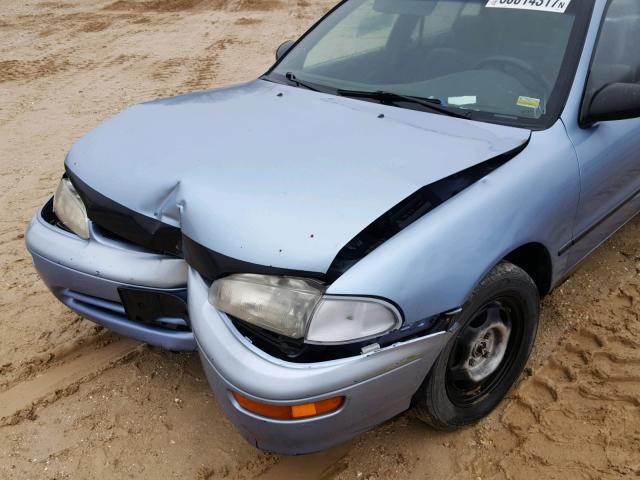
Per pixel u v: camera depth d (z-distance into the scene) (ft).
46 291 12.00
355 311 6.35
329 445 6.80
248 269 6.53
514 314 8.37
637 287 11.37
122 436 8.61
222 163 7.72
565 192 8.45
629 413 8.57
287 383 6.17
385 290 6.42
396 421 8.70
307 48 11.79
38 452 8.36
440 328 6.95
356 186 7.10
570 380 9.30
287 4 54.85
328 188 7.09
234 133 8.54
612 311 10.76
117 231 7.95
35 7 55.83
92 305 8.76
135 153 8.29
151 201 7.64
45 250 8.54
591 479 7.68
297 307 6.34
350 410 6.54
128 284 7.89
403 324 6.63
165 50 37.35
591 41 9.28
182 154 8.05
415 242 6.73
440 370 7.36
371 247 6.68
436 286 6.77
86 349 10.30
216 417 8.91
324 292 6.33
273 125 8.76
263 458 8.27
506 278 7.66
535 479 7.73
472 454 8.20
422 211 7.07
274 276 6.45
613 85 8.82
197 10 53.93
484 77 9.45
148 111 9.71
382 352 6.51
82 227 8.37
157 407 9.09
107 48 38.32
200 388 9.44
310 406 6.30
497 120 8.82
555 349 9.98
